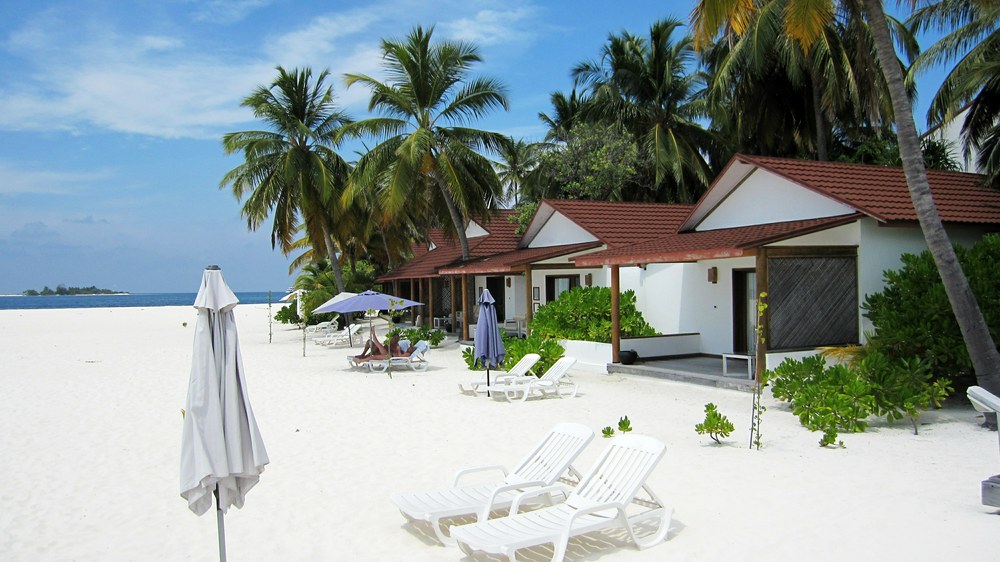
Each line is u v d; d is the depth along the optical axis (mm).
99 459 9203
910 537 5523
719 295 17312
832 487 6938
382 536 6086
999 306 10586
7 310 72312
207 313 4938
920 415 10258
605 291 18328
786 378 10742
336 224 32375
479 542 5059
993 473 7305
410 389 14719
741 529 5863
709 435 9414
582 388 14086
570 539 5844
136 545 6078
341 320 36625
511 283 26828
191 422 4766
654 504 5965
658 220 21547
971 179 16672
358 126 25547
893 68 10109
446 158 25219
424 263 33469
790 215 15438
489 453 8953
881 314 11453
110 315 57344
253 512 6848
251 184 30859
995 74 16766
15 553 5973
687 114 33406
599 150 31625
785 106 28094
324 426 11008
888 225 12914
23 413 12539
